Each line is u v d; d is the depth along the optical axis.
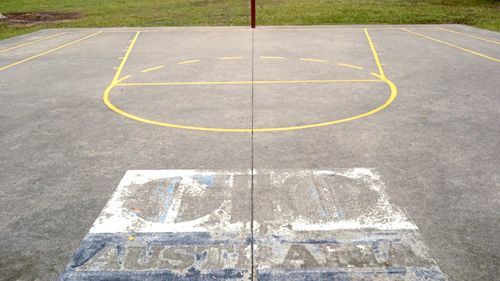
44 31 17.66
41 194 4.95
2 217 4.49
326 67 10.98
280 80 9.75
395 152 5.89
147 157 5.83
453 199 4.72
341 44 13.93
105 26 18.78
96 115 7.59
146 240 4.09
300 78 9.92
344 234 4.14
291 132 6.63
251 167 5.48
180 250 3.94
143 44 14.43
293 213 4.48
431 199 4.72
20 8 26.14
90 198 4.84
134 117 7.44
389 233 4.15
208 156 5.82
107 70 11.00
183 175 5.31
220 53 12.82
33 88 9.44
